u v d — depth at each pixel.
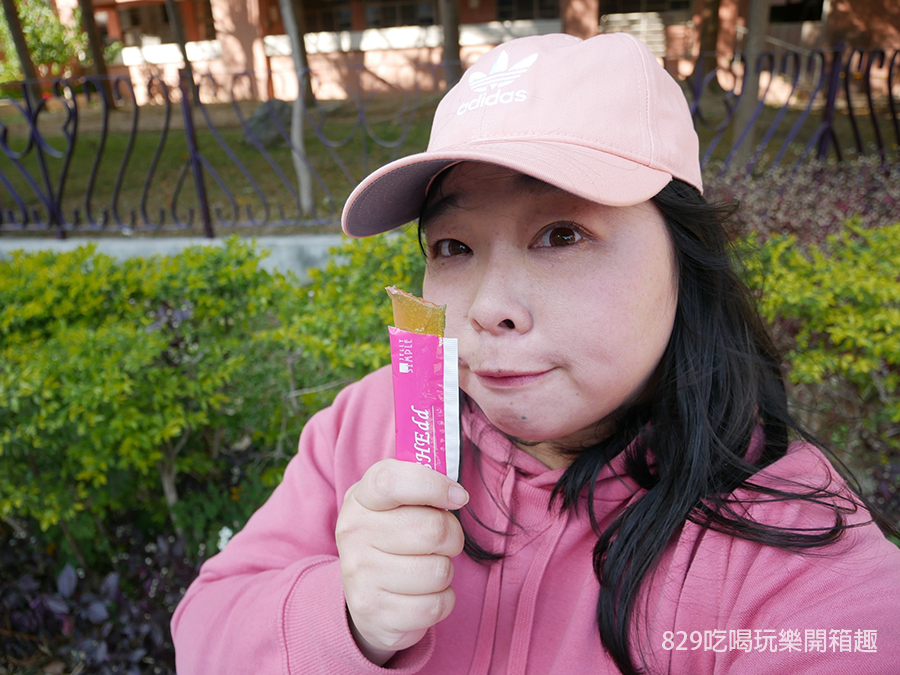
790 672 0.59
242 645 0.74
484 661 0.75
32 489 1.84
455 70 7.49
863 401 2.09
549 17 14.07
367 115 10.82
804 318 2.10
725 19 12.10
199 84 5.03
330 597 0.70
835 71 4.88
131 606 1.93
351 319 2.03
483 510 0.82
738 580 0.65
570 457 0.78
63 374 1.79
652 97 0.66
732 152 4.91
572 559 0.76
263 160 8.96
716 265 0.72
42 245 5.29
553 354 0.59
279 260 5.03
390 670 0.66
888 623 0.56
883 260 2.36
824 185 3.69
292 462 1.01
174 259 2.52
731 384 0.75
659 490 0.70
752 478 0.71
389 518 0.60
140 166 8.96
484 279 0.62
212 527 2.07
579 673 0.69
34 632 2.02
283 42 13.52
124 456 1.84
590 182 0.57
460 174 0.64
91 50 12.33
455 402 0.59
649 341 0.63
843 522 0.66
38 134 5.09
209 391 1.94
